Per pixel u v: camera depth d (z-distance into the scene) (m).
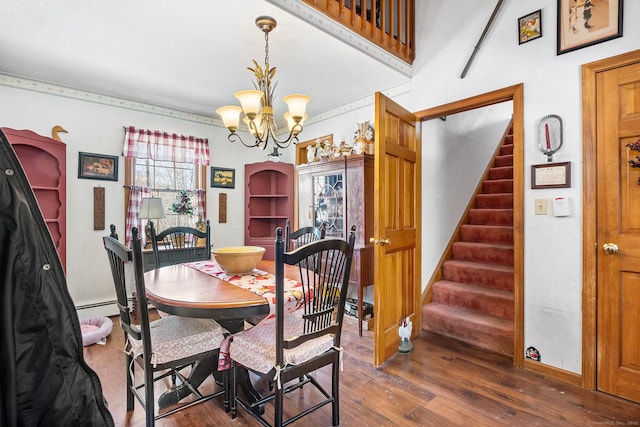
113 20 2.07
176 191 3.92
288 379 1.49
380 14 2.72
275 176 4.70
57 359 0.72
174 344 1.63
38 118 3.04
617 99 1.91
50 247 0.74
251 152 4.60
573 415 1.77
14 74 2.89
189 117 4.02
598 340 1.98
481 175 4.12
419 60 2.95
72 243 3.22
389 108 2.43
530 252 2.26
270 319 1.93
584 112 2.02
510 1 2.37
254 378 2.22
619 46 1.90
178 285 1.82
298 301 1.67
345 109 3.77
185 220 3.99
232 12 2.01
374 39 2.62
